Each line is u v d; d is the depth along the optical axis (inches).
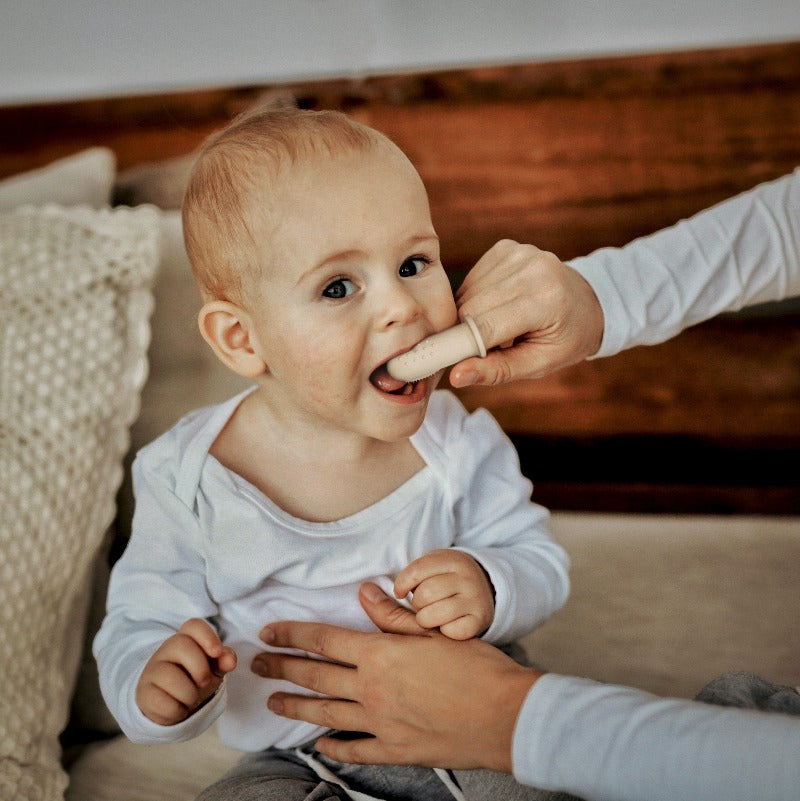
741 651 42.8
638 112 64.7
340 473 35.3
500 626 33.6
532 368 33.8
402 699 30.1
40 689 39.8
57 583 41.4
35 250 45.2
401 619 32.7
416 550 35.4
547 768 25.9
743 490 61.9
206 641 30.2
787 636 43.5
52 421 42.8
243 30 67.6
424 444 36.4
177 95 68.6
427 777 33.5
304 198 30.2
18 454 41.5
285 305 30.7
